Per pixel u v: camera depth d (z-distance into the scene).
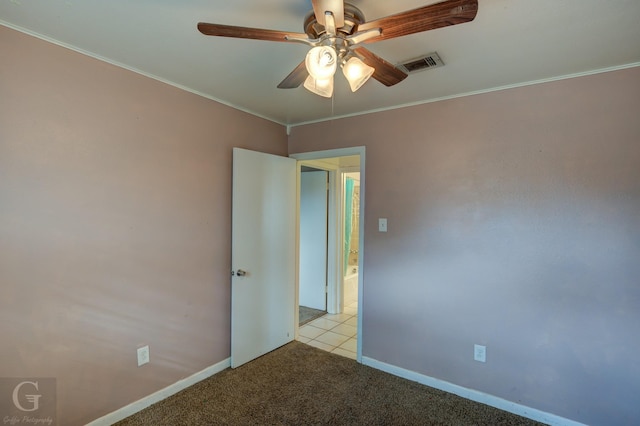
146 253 2.22
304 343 3.38
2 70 1.61
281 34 1.27
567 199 2.09
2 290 1.63
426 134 2.60
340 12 1.13
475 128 2.39
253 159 2.94
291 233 3.38
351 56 1.41
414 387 2.56
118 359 2.08
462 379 2.45
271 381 2.61
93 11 1.49
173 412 2.19
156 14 1.51
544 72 2.06
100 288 1.99
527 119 2.21
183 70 2.13
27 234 1.70
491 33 1.62
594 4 1.38
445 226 2.52
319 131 3.23
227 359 2.82
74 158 1.86
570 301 2.09
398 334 2.73
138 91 2.15
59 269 1.82
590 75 2.02
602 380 2.00
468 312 2.43
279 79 2.26
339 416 2.18
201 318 2.60
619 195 1.95
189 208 2.49
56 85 1.78
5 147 1.62
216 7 1.45
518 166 2.24
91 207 1.94
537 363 2.19
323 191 4.43
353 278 5.16
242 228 2.84
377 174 2.85
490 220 2.34
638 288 1.91
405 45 1.75
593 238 2.02
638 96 1.90
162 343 2.33
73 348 1.88
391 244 2.77
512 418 2.20
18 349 1.68
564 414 2.11
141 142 2.17
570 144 2.08
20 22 1.59
